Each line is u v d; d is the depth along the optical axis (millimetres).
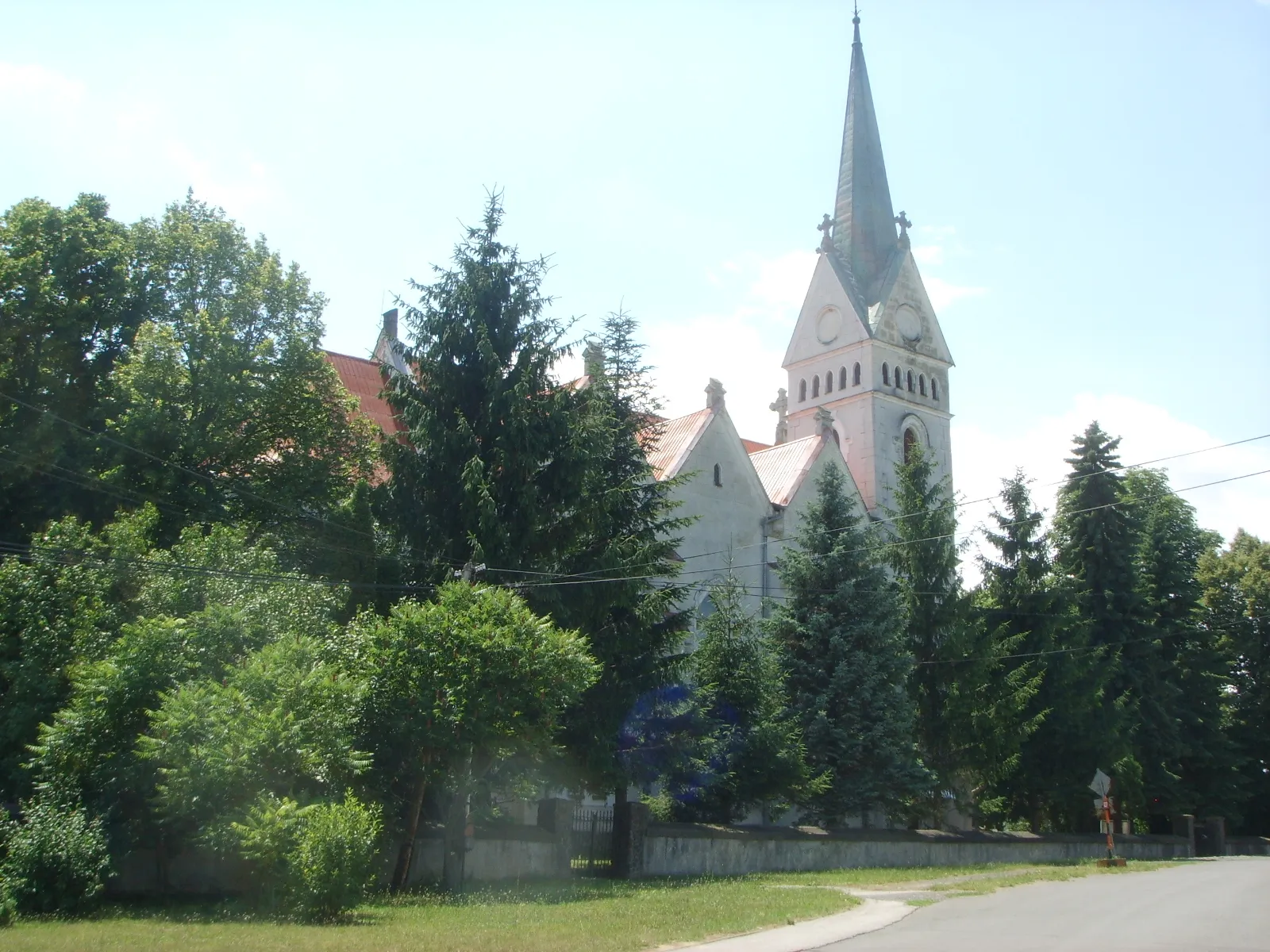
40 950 14062
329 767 20422
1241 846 53969
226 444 33031
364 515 28328
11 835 19188
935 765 39469
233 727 19578
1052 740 43781
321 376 36500
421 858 24703
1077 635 44750
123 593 25391
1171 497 57000
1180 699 53281
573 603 28047
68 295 33469
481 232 29469
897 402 63812
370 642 22688
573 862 28922
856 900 22359
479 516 26531
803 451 51688
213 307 36000
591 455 28750
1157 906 21875
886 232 67500
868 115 68875
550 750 23984
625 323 34781
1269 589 58781
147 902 20078
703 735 30656
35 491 31406
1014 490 45719
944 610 40469
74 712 21297
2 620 24469
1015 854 39531
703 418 47219
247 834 18750
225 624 22594
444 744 21766
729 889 24500
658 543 31094
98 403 33031
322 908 18062
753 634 33688
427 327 28672
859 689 35875
